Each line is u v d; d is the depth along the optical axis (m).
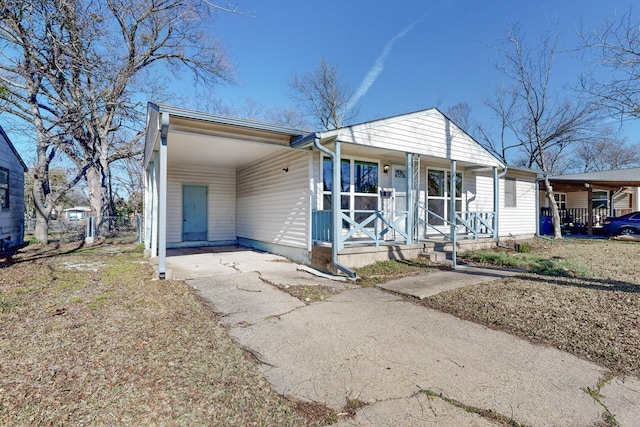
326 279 5.96
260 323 3.67
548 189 13.91
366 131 7.27
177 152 8.40
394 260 7.48
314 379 2.48
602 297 4.50
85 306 4.09
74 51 10.03
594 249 9.91
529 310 4.08
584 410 2.11
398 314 4.02
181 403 2.10
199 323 3.58
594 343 3.12
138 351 2.84
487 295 4.77
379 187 9.02
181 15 13.62
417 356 2.88
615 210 18.31
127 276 5.91
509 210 12.56
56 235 14.06
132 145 16.34
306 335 3.34
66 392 2.18
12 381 2.30
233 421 1.95
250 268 6.77
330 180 7.89
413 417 2.02
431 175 10.26
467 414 2.05
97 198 15.09
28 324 3.45
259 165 9.78
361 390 2.33
